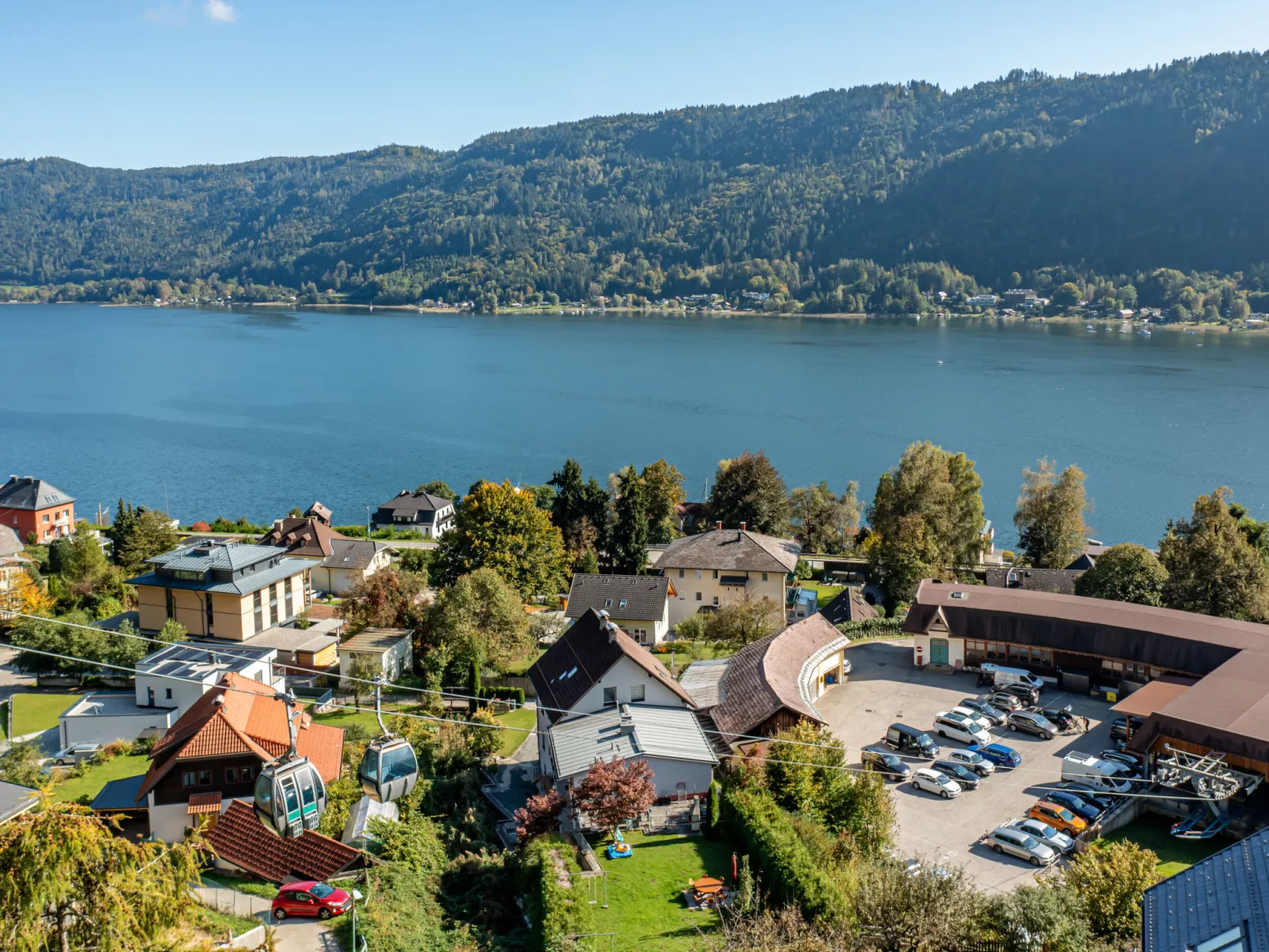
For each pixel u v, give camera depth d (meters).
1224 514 96.50
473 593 85.25
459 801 57.03
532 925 38.78
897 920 34.34
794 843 41.81
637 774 47.53
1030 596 78.81
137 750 71.00
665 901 40.91
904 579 100.19
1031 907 33.88
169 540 126.25
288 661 89.81
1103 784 56.62
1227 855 31.28
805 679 67.38
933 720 67.88
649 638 93.19
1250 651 66.75
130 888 24.34
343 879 42.84
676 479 152.75
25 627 86.69
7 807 46.56
